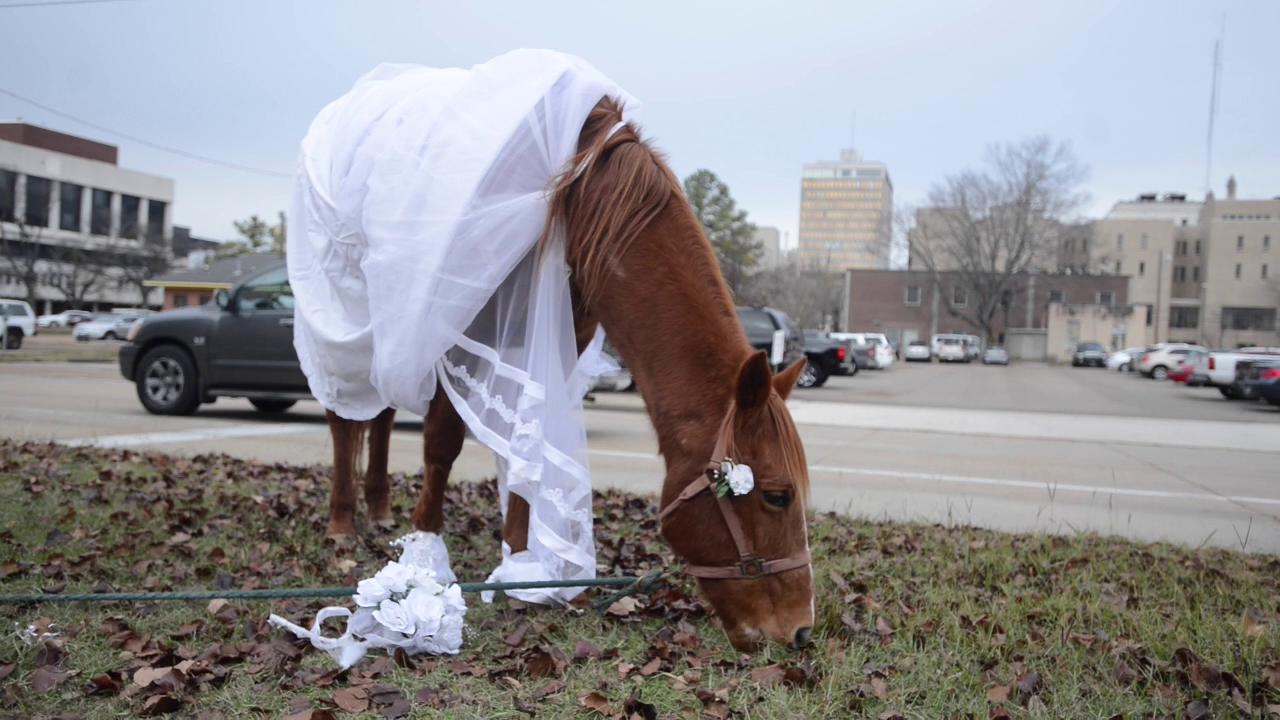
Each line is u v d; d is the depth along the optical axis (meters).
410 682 3.11
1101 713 2.98
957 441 11.94
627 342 3.29
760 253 53.38
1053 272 69.31
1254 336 91.69
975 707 2.97
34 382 16.52
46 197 59.47
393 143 3.79
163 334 11.20
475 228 3.49
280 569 4.36
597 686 3.08
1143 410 19.97
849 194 140.12
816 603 3.92
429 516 4.03
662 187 3.34
